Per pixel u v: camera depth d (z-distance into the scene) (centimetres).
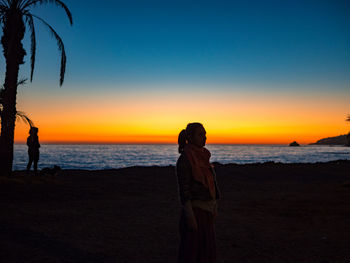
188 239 230
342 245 419
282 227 537
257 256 374
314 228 527
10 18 1033
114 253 373
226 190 1086
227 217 621
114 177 1338
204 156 240
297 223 571
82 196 845
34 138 1132
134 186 1102
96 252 374
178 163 233
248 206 759
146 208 703
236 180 1390
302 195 956
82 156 8331
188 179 229
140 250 390
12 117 1045
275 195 961
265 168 1972
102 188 1013
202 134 241
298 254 381
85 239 430
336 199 852
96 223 534
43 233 449
